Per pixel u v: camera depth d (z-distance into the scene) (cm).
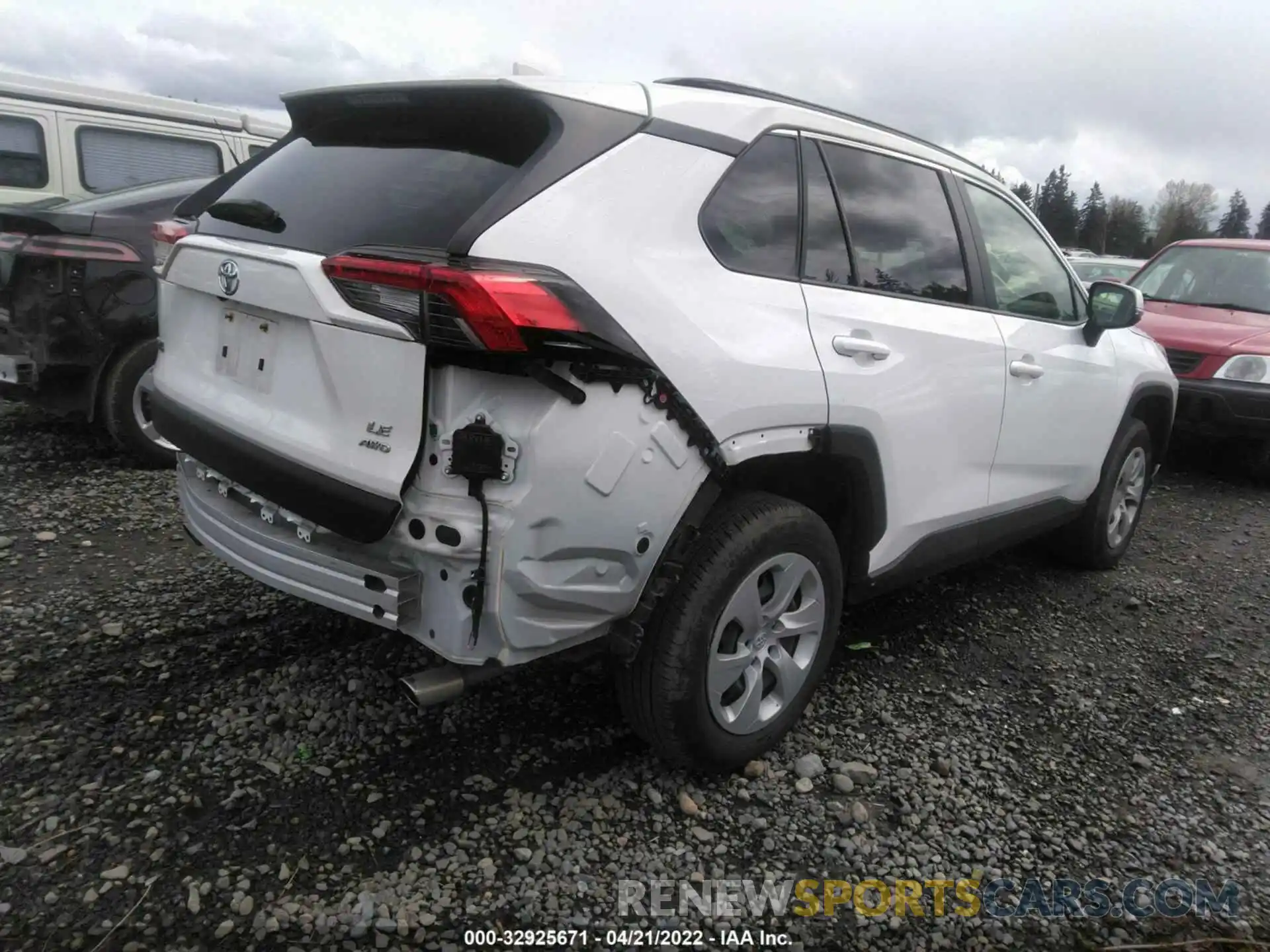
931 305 331
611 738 297
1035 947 231
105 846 234
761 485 293
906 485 317
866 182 313
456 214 226
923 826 271
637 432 226
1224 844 273
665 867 246
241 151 860
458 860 241
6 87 721
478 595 213
